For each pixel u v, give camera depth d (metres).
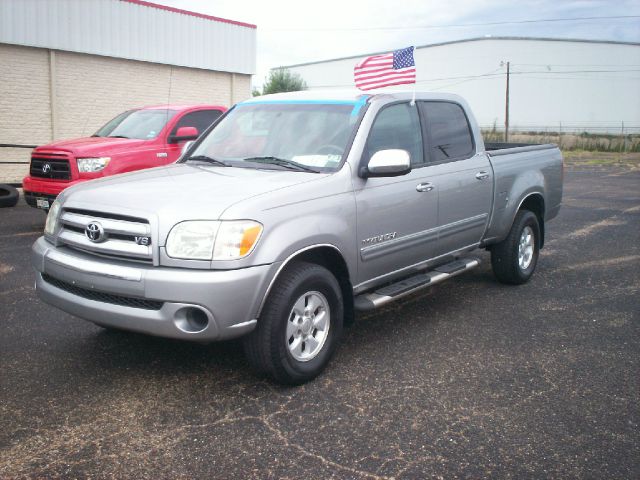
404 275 5.09
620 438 3.49
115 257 3.84
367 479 3.09
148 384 4.12
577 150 46.97
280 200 3.93
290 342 4.08
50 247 4.21
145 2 16.39
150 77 17.05
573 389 4.12
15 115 14.51
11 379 4.17
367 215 4.50
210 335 3.64
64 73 15.20
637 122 75.81
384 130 4.88
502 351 4.78
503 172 6.12
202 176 4.40
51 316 5.45
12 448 3.33
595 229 10.26
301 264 4.08
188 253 3.62
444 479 3.09
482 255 8.27
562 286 6.67
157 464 3.20
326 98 5.06
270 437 3.47
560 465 3.22
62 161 8.81
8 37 13.95
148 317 3.66
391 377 4.28
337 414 3.74
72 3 14.91
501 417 3.73
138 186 4.16
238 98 19.62
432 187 5.13
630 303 6.05
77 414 3.71
